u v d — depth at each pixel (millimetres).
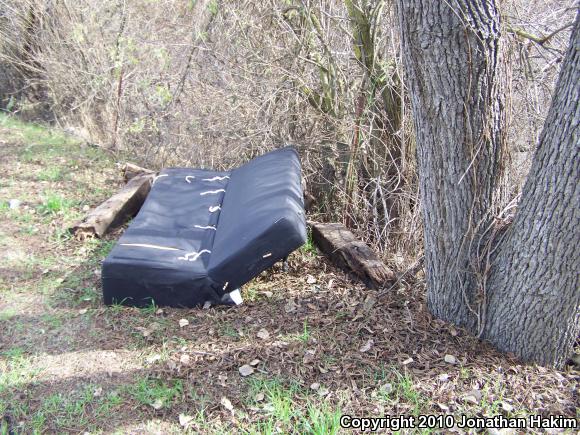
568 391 3188
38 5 8023
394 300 4008
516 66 4746
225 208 4734
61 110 8453
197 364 3395
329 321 3789
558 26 5008
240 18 6148
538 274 3154
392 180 5328
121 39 7395
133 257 3881
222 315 3885
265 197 4230
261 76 6199
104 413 3031
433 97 3182
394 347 3502
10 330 3721
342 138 5816
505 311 3389
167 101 7047
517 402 3094
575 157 2840
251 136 6094
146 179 5848
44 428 2920
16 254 4707
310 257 4777
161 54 6844
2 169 6594
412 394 3111
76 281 4340
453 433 2881
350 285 4312
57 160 7051
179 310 3939
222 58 6488
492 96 3168
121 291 3916
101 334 3691
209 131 6617
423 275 4449
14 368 3346
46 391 3176
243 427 2920
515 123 4668
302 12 5527
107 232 5176
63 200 5758
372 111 5418
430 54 3088
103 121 8148
